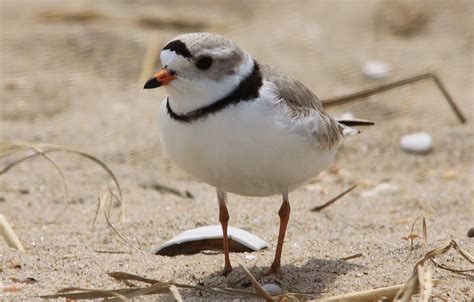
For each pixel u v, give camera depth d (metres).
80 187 12.05
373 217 10.76
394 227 10.28
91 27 17.89
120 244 9.63
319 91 15.98
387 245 9.27
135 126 14.49
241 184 7.84
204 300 7.72
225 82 7.36
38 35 17.55
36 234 9.88
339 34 18.48
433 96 15.85
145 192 11.92
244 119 7.34
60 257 8.94
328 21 19.06
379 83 16.41
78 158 13.24
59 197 11.60
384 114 15.24
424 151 13.93
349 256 8.95
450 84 16.34
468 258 8.15
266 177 7.74
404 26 18.78
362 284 8.04
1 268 8.50
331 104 10.88
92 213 10.84
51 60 16.88
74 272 8.47
